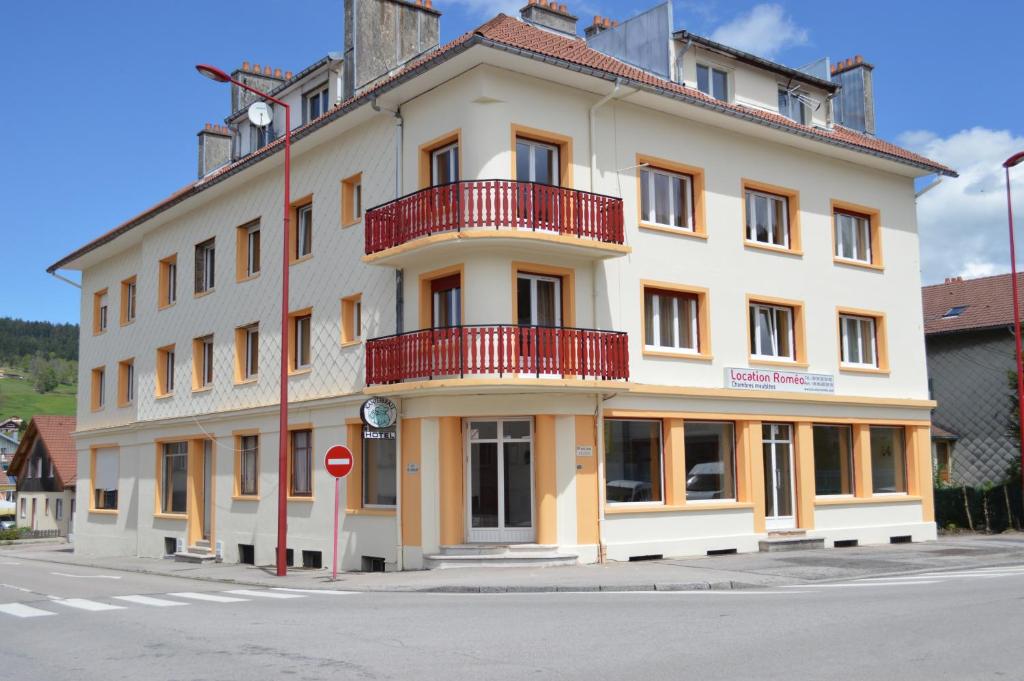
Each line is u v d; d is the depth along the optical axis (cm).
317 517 2242
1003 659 838
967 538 2633
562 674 808
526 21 2416
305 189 2362
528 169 1944
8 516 7450
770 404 2242
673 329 2133
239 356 2589
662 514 2019
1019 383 2747
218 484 2631
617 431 2005
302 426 2300
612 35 2422
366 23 2383
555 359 1828
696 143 2188
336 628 1106
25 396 15625
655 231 2092
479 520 1900
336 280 2228
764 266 2291
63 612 1360
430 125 1980
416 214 1888
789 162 2380
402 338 1905
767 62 2448
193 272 2828
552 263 1923
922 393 2617
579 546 1872
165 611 1337
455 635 1025
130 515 3119
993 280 3766
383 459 2088
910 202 2681
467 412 1878
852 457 2453
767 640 947
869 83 3047
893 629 1001
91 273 3562
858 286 2503
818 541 2266
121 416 3253
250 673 852
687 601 1299
